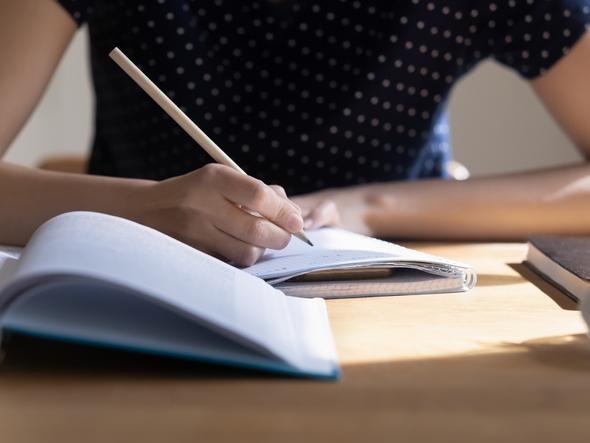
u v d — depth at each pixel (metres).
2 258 0.64
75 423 0.40
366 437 0.38
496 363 0.50
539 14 1.21
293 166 1.30
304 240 0.78
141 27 1.23
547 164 2.64
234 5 1.23
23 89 1.04
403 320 0.62
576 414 0.41
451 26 1.25
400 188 1.11
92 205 0.84
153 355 0.50
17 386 0.45
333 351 0.51
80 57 2.65
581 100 1.21
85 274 0.45
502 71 2.62
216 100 1.26
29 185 0.89
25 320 0.44
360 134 1.29
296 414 0.41
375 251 0.74
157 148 1.30
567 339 0.56
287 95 1.27
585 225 1.09
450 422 0.40
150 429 0.39
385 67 1.26
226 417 0.41
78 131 2.68
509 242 1.08
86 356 0.50
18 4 1.06
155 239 0.61
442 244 1.06
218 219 0.75
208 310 0.47
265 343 0.46
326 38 1.25
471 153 2.68
